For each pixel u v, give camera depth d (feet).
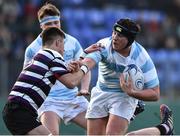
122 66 68.74
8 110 63.10
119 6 160.45
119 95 70.49
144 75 69.31
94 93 71.97
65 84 63.67
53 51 64.03
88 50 67.92
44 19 75.15
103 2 159.74
